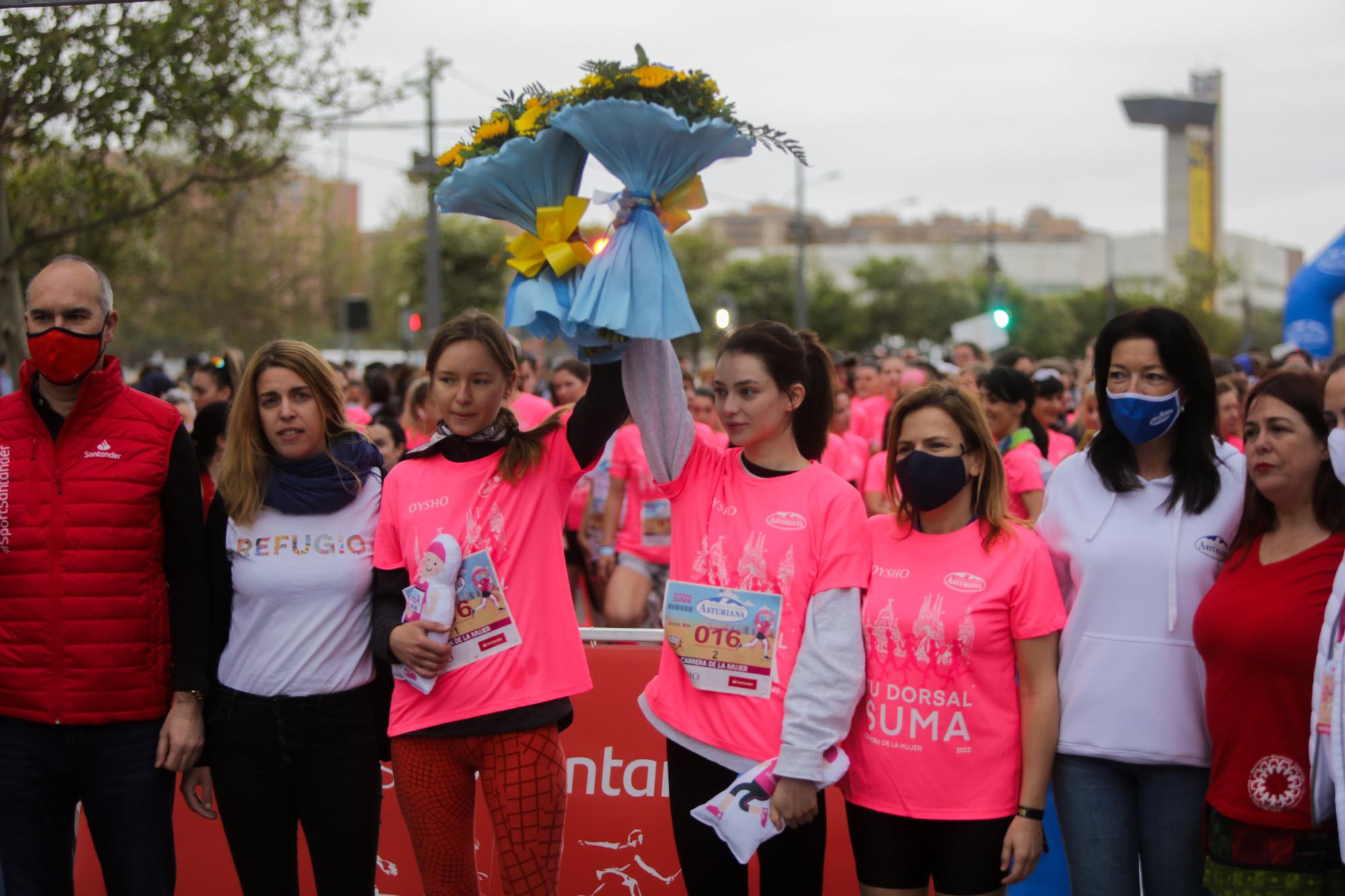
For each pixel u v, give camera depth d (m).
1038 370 8.28
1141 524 3.29
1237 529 3.22
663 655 3.36
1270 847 3.04
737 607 3.16
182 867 4.34
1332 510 3.05
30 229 11.95
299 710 3.46
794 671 3.10
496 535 3.35
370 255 42.69
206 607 3.59
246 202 28.81
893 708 3.24
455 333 3.40
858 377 10.77
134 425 3.54
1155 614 3.23
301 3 9.80
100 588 3.48
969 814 3.19
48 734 3.50
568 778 4.27
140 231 17.36
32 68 8.32
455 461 3.45
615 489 7.30
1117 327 3.32
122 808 3.52
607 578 7.34
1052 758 3.23
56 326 3.41
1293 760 3.02
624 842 4.25
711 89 3.07
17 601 3.49
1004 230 138.38
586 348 3.22
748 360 3.18
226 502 3.56
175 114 9.36
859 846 3.32
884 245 105.06
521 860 3.30
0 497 3.49
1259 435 3.09
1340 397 3.02
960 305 57.78
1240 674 3.05
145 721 3.55
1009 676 3.24
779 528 3.17
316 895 4.16
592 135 3.05
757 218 137.38
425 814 3.36
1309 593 3.01
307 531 3.52
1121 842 3.24
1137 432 3.26
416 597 3.26
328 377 3.60
